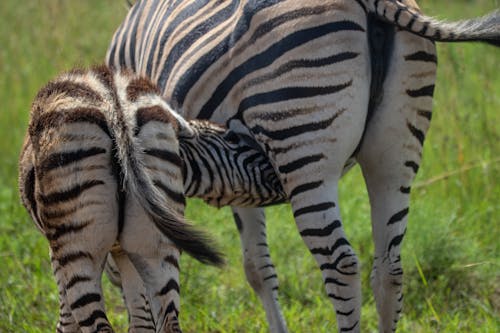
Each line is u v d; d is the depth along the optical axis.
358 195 13.13
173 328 7.30
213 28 8.72
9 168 15.59
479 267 11.50
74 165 7.23
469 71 16.36
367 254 11.82
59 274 8.45
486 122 14.43
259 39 8.10
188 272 11.15
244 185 8.48
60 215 7.31
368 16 7.97
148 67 9.52
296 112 7.94
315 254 8.09
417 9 8.31
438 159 14.13
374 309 10.91
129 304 8.25
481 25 7.85
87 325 7.38
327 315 10.64
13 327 10.26
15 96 17.36
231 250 12.05
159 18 9.60
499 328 10.02
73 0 20.59
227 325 10.54
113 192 7.30
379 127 8.20
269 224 12.54
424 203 12.45
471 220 12.55
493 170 13.67
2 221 13.59
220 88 8.50
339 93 7.88
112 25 19.22
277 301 9.94
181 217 7.21
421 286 11.23
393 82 8.10
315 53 7.86
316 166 7.97
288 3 8.02
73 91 7.54
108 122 7.30
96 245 7.31
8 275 11.69
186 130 8.12
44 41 18.42
